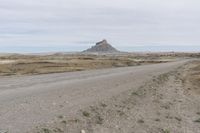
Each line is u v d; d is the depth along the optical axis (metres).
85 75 49.47
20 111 16.58
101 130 14.73
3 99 20.97
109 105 20.28
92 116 16.78
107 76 46.72
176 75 53.03
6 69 66.44
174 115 20.25
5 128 12.96
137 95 26.33
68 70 69.62
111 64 105.19
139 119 17.95
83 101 20.83
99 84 33.16
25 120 14.57
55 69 71.19
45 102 19.73
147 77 45.12
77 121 15.32
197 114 21.34
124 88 30.11
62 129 13.73
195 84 40.12
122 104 21.39
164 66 88.88
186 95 29.94
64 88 28.58
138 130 15.75
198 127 17.75
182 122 18.66
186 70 67.88
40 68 72.00
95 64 99.81
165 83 39.28
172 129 16.78
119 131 15.10
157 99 25.77
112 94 25.22
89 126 14.97
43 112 16.55
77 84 32.97
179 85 38.19
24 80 39.44
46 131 13.06
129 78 42.84
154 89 31.92
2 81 37.84
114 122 16.45
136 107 21.30
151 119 18.42
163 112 20.86
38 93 24.58
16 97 22.02
